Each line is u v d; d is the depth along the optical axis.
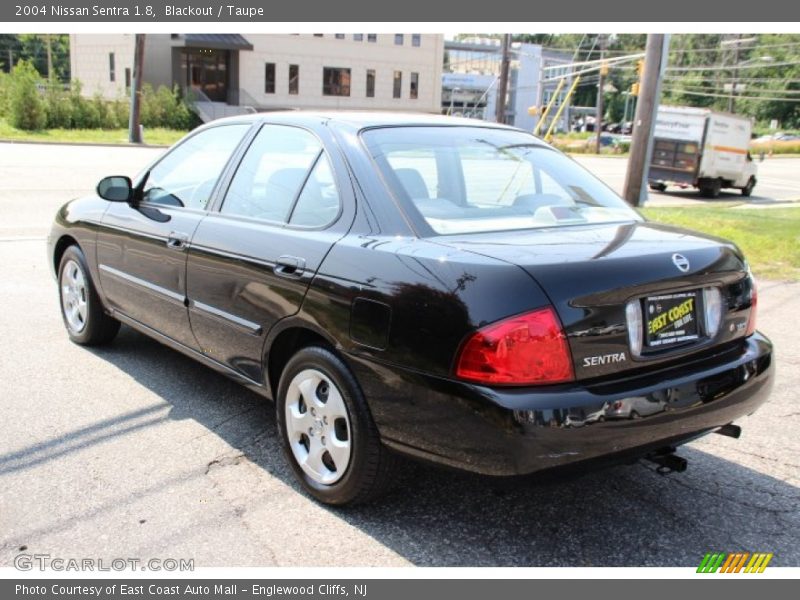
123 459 3.70
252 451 3.83
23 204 12.06
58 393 4.51
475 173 3.59
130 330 5.85
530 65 80.31
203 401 4.45
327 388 3.23
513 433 2.59
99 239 4.90
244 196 3.89
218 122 4.40
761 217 14.64
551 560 2.97
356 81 52.81
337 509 3.30
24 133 33.00
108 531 3.09
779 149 62.75
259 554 2.96
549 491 3.51
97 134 35.16
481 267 2.73
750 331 3.36
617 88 105.62
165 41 46.56
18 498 3.31
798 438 4.16
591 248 2.94
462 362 2.68
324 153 3.54
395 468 3.11
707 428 3.00
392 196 3.20
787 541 3.15
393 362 2.88
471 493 3.46
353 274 3.05
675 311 2.96
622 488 3.56
